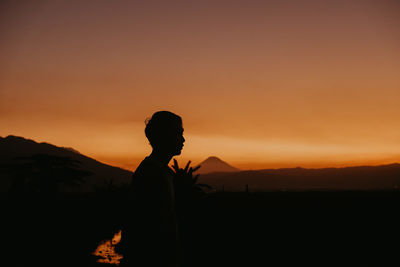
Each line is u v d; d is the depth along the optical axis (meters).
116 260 11.51
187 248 13.77
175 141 1.70
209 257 13.07
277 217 36.69
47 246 13.95
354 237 22.22
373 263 13.23
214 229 20.92
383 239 21.12
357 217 38.88
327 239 20.86
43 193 17.58
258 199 54.78
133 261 1.43
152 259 1.40
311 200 74.38
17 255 11.26
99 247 14.84
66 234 18.64
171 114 1.74
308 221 33.59
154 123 1.69
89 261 11.04
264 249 16.25
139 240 1.44
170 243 1.44
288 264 12.62
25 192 17.22
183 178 12.00
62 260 11.01
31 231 16.73
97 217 31.05
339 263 13.19
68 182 17.95
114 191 30.39
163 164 1.64
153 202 1.46
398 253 15.66
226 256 13.55
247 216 34.47
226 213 32.19
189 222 12.43
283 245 17.86
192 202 12.05
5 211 16.66
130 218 1.50
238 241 18.45
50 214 19.42
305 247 17.28
